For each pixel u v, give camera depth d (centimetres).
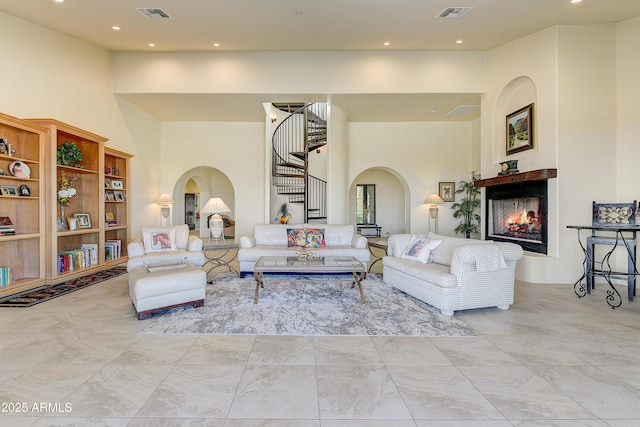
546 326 295
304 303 360
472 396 185
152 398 181
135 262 405
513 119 530
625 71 448
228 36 510
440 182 805
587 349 247
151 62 580
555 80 458
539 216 493
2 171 379
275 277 486
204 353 237
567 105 455
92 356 231
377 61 577
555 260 453
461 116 752
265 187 777
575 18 441
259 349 245
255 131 802
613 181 454
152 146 741
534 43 489
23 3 401
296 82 579
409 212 813
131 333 273
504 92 547
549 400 182
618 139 454
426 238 430
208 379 201
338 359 229
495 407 176
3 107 412
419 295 363
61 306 343
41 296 376
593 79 456
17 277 412
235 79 579
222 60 577
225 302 362
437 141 804
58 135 475
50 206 425
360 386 195
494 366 221
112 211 623
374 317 315
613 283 452
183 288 330
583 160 453
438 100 625
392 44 541
